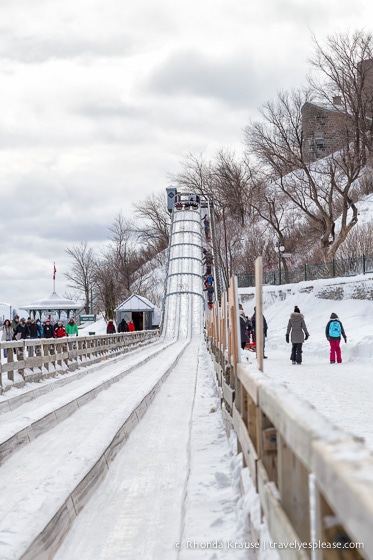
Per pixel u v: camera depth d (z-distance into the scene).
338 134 85.56
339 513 2.03
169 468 9.57
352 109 76.69
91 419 13.63
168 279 86.62
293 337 27.52
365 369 24.25
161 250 135.25
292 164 78.00
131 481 8.90
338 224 80.31
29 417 12.01
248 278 77.00
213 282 80.12
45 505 6.53
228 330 11.14
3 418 14.15
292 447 3.03
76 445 11.02
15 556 5.11
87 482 8.04
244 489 5.80
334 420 12.50
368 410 13.86
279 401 3.51
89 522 7.17
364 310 44.59
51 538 6.16
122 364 31.94
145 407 15.31
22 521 5.96
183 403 16.69
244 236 104.75
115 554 6.13
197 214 114.12
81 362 27.27
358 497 1.79
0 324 47.34
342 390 17.62
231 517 6.57
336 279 50.09
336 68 76.44
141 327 78.25
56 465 9.60
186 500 7.42
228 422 10.30
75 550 6.31
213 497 7.48
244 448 6.45
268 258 88.00
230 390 9.84
